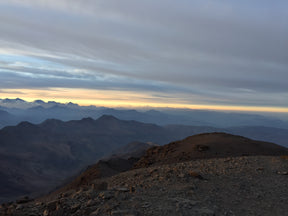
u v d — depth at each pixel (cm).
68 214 838
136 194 1034
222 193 1100
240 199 1026
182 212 824
